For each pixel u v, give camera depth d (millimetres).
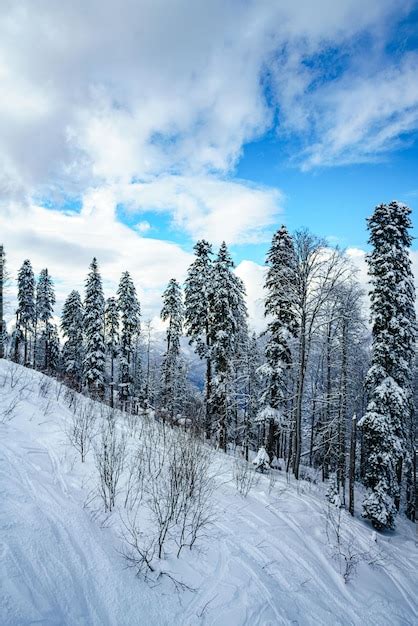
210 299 24859
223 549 6309
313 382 24125
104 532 5285
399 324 17672
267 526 8141
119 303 38469
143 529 5820
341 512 12242
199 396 32125
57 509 5160
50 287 44719
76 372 41219
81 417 10930
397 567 9445
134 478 7586
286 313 20000
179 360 36500
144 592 4512
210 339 26016
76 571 4219
